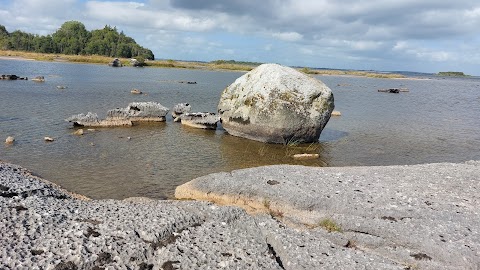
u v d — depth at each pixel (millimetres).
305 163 22031
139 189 16641
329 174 17625
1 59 111500
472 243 11523
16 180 14609
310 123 25656
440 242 11547
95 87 53969
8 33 194125
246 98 26969
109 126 28828
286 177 16781
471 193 15883
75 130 26672
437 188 16312
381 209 13820
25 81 55531
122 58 171875
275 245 10773
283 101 25453
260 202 14812
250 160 22031
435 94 80312
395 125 36719
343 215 13445
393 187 16141
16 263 8680
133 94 48188
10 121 28078
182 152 22938
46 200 12664
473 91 95625
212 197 15453
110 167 19328
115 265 9023
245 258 9672
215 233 10883
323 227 12805
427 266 10617
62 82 57938
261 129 26062
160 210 12258
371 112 45688
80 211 11914
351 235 12133
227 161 21547
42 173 17891
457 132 34281
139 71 103812
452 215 13453
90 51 180000
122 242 9922
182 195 15859
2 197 12352
